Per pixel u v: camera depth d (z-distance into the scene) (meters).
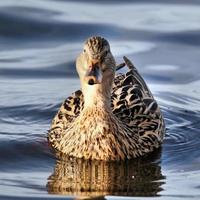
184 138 17.30
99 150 15.93
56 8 24.45
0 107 18.64
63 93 19.45
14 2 24.66
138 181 15.01
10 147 16.56
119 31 23.00
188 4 24.86
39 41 22.67
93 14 24.08
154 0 25.08
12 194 14.36
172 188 14.63
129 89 17.20
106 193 14.41
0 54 21.86
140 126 16.56
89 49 15.44
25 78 20.48
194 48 22.17
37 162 15.98
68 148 16.20
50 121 18.14
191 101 19.39
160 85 20.31
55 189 14.59
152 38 22.64
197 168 15.65
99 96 15.92
